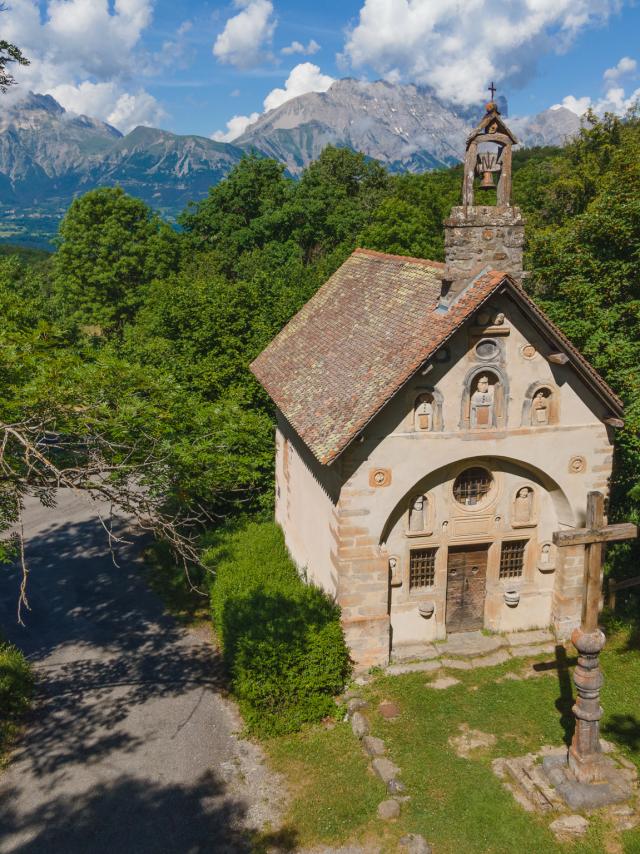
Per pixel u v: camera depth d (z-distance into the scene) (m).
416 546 20.11
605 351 22.36
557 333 18.44
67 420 17.56
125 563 29.05
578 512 20.34
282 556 24.77
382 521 18.95
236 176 68.06
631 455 23.08
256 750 17.16
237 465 27.05
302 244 66.38
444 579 20.56
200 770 16.50
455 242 18.48
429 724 17.48
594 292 24.02
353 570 19.03
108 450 19.00
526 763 15.89
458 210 18.45
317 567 21.45
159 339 33.72
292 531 24.98
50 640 22.95
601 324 23.09
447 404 18.72
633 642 20.44
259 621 19.44
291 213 64.25
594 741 15.12
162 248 59.66
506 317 18.50
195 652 22.00
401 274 23.53
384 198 69.94
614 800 14.76
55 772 16.56
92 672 20.94
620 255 24.92
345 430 17.77
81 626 23.86
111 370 18.94
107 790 15.91
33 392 16.70
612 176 29.34
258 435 29.28
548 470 19.86
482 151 18.67
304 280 49.78
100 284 59.12
